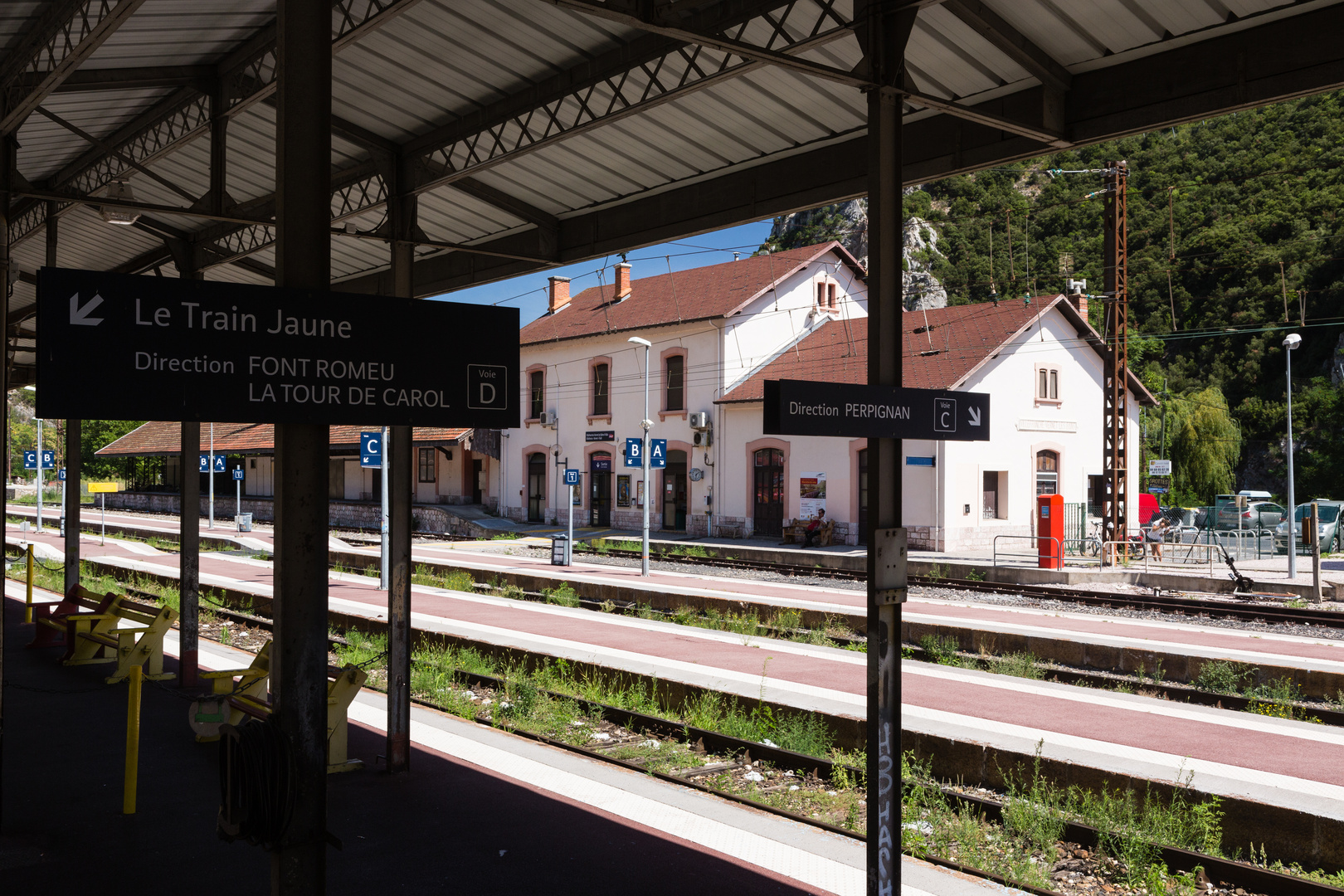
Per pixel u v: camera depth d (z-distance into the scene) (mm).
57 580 21812
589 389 39781
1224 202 77500
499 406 4148
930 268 84625
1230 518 37125
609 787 7441
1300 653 13188
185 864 5742
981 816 7129
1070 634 14508
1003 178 88438
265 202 10875
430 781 7500
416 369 3930
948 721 9273
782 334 36594
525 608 17750
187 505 10859
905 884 5777
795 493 32281
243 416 3545
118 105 9344
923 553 28781
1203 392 61531
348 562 26297
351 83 8203
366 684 11438
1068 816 7031
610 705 10250
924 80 6988
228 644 14578
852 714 9219
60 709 9633
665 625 15672
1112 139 6719
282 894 3719
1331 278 70000
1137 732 8945
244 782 3699
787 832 6574
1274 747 8453
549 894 5406
